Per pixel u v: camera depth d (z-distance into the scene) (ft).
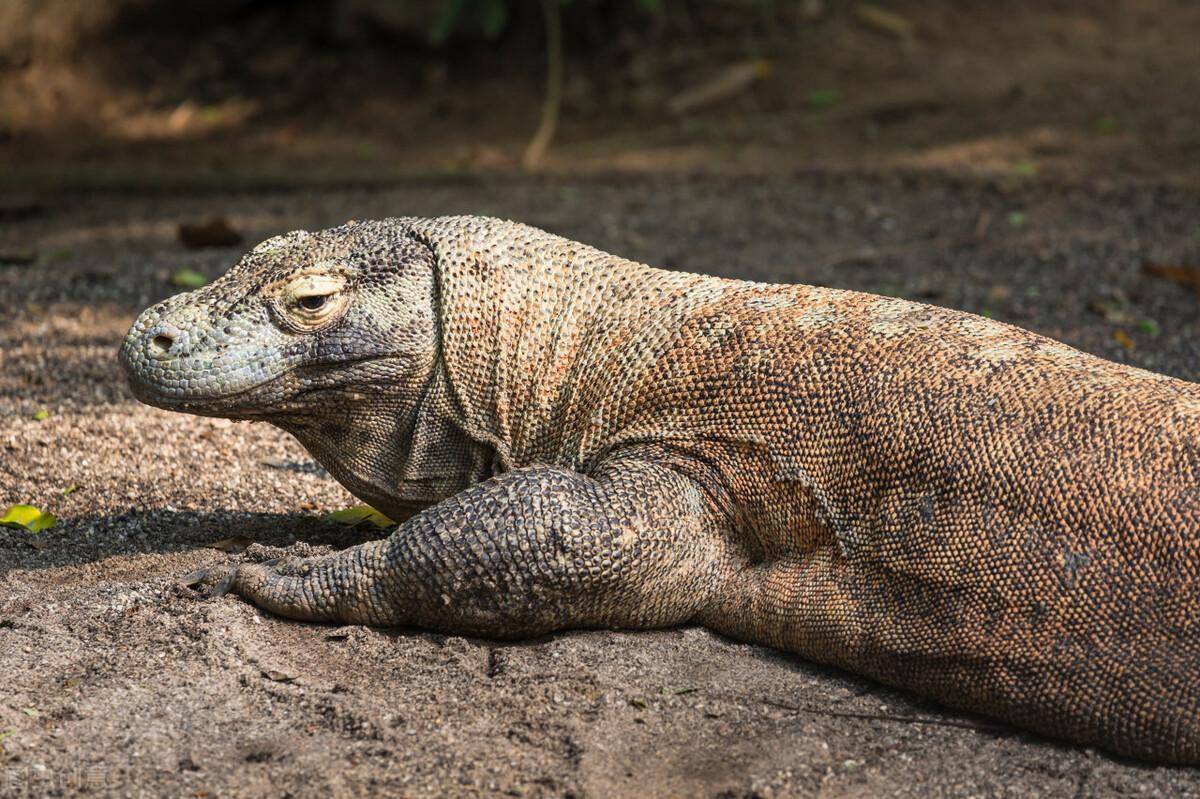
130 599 20.53
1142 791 16.19
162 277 45.85
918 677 17.84
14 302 41.88
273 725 17.35
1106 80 70.28
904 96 71.36
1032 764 16.80
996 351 18.78
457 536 18.63
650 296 21.36
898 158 63.31
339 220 56.65
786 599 19.01
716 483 19.71
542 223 54.95
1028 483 17.04
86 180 66.28
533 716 17.46
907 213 55.52
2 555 23.34
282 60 84.28
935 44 77.05
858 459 18.43
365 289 20.84
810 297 20.83
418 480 21.68
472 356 21.20
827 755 16.92
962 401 18.02
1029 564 16.84
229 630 19.45
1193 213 52.44
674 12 81.76
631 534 18.71
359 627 19.56
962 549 17.25
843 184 60.64
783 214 56.29
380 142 75.51
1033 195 56.39
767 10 81.15
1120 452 16.85
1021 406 17.71
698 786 16.19
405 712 17.57
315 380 20.65
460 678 18.34
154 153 74.69
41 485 26.55
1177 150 60.39
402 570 18.97
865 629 18.08
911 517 17.78
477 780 16.21
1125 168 58.80
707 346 20.26
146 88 83.46
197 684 18.21
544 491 18.75
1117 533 16.49
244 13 85.76
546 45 82.17
